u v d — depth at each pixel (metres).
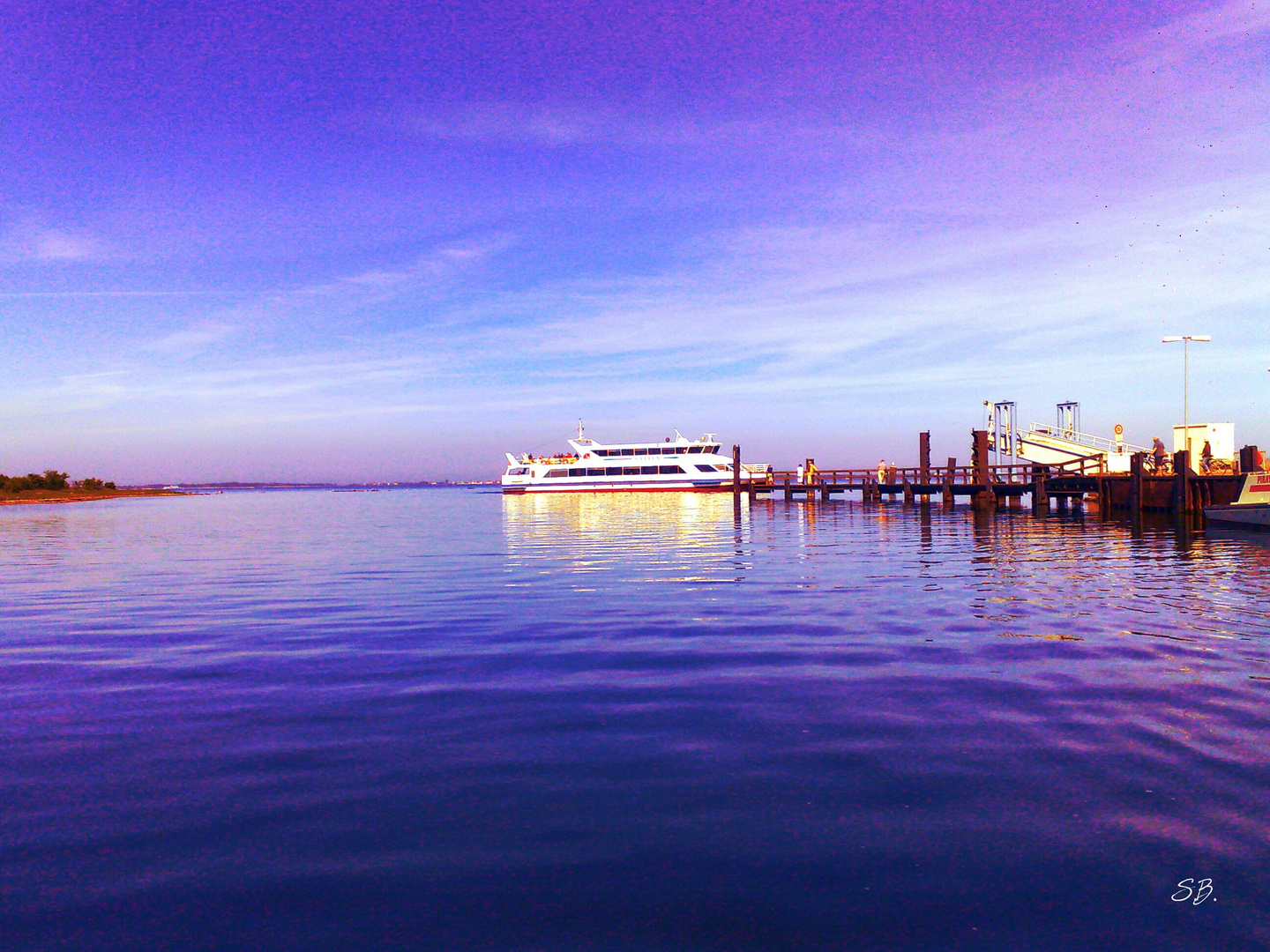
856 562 19.72
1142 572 16.73
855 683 8.24
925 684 8.15
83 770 6.11
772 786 5.62
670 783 5.72
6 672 9.34
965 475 48.03
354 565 21.28
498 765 6.12
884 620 11.76
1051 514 39.41
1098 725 6.76
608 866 4.56
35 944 3.86
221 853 4.76
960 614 12.16
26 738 6.88
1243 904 4.06
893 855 4.62
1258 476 28.36
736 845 4.77
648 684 8.38
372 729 7.04
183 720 7.36
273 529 40.78
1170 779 5.58
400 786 5.73
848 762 6.04
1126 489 36.66
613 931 3.93
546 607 13.53
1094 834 4.82
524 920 4.03
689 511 51.00
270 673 9.16
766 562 20.00
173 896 4.29
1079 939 3.81
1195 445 37.22
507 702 7.82
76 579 18.84
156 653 10.31
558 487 83.56
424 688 8.36
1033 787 5.50
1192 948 3.73
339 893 4.30
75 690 8.46
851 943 3.80
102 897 4.28
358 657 9.92
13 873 4.55
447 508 74.81
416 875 4.48
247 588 16.78
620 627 11.63
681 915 4.06
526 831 5.00
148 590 16.73
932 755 6.14
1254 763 5.85
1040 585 15.02
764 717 7.19
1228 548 21.45
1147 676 8.29
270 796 5.59
